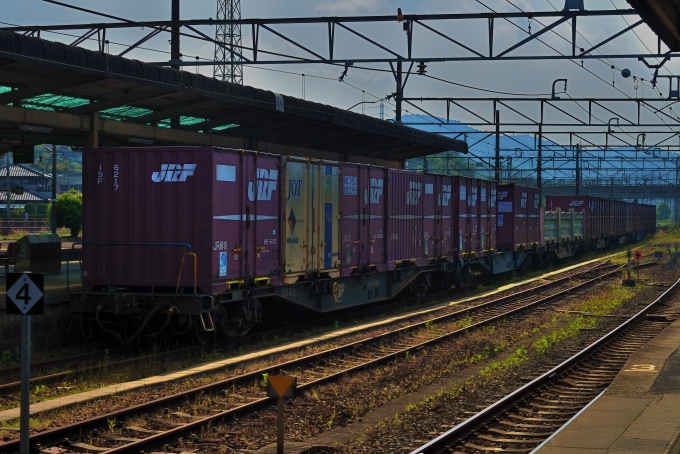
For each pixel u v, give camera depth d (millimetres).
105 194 16328
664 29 12352
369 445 9531
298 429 10305
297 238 18500
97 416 10062
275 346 16766
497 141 42781
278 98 21969
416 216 24984
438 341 17781
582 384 13352
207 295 15453
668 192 92750
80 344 16812
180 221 15758
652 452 8188
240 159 16422
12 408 10969
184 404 11141
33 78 17344
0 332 14930
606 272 40188
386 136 28750
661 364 14164
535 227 40000
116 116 21859
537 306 25484
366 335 18422
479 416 10195
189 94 19219
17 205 81500
